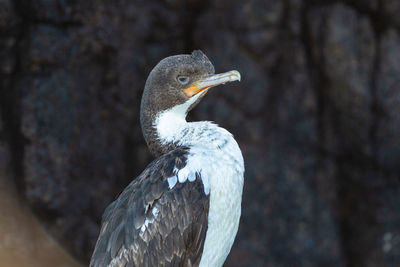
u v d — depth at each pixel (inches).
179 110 324.8
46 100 518.9
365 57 599.5
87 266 547.5
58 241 535.5
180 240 297.9
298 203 608.4
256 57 595.2
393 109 600.4
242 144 597.3
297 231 608.1
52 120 522.0
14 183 517.0
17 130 513.7
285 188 605.0
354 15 597.9
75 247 542.0
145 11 566.3
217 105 589.0
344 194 641.0
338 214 634.2
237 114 593.9
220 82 320.8
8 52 505.4
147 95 324.2
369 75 600.4
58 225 533.3
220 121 589.3
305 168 613.6
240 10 585.9
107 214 311.6
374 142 611.5
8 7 491.5
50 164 523.2
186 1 581.6
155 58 579.8
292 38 601.0
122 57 555.2
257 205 596.7
